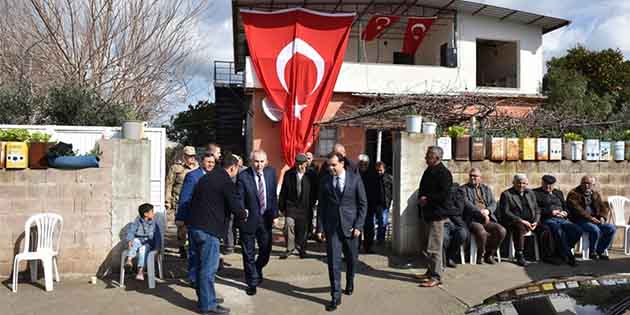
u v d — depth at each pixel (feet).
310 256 28.25
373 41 66.28
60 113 39.32
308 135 51.34
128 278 24.32
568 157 31.60
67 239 24.41
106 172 24.76
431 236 23.61
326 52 52.54
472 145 29.68
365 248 29.12
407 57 66.54
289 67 51.96
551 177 29.19
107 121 40.16
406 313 20.08
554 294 13.38
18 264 22.98
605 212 29.76
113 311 19.93
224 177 20.40
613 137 33.94
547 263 27.84
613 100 66.95
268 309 20.44
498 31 60.95
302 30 52.31
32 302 20.85
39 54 42.29
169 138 93.04
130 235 23.48
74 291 22.35
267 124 53.26
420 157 28.09
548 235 28.17
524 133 32.96
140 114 45.96
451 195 23.67
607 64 72.95
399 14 59.36
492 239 27.27
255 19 52.08
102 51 43.70
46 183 24.30
